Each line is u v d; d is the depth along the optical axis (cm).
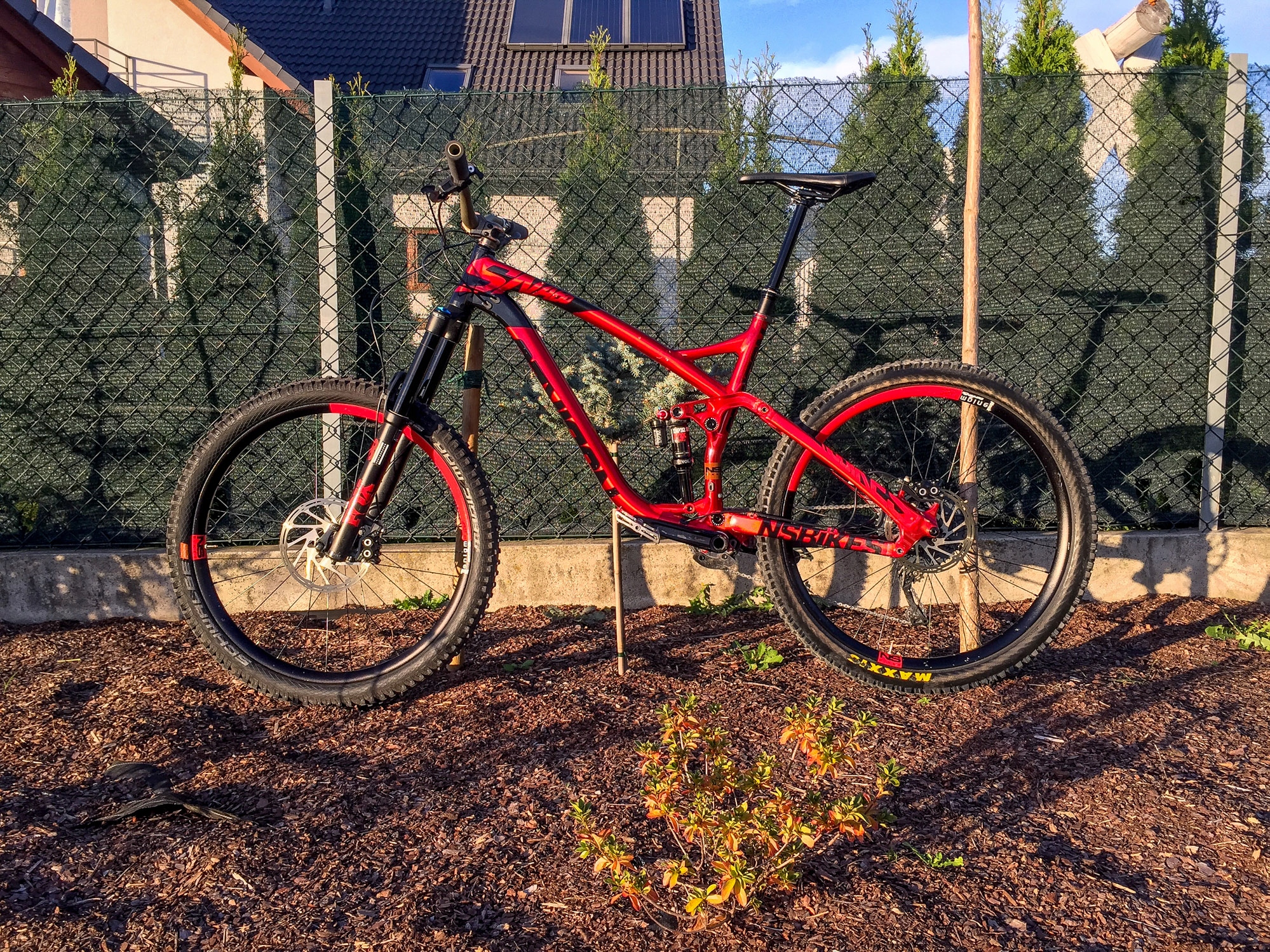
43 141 328
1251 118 327
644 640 299
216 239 329
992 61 350
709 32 1407
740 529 257
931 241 328
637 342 253
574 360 331
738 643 296
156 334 333
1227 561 335
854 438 329
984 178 327
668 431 262
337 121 324
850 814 163
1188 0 498
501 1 1445
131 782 208
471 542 252
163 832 187
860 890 168
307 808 198
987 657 259
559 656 285
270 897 166
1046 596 262
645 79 1301
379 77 1309
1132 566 335
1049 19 428
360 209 327
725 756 178
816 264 329
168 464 338
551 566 330
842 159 324
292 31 1366
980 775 212
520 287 250
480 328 272
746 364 257
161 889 168
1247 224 333
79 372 335
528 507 342
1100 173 327
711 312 331
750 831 163
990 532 341
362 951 152
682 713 172
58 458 338
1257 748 224
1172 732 233
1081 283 332
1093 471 343
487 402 334
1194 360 337
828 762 170
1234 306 335
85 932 156
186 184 328
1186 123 326
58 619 323
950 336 332
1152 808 197
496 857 179
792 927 158
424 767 216
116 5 930
